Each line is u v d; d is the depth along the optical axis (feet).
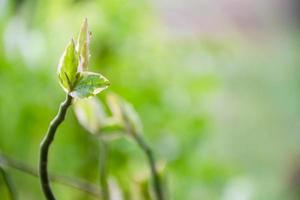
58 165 2.07
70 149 2.06
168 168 2.17
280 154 5.55
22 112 2.05
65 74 1.15
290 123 5.95
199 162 2.24
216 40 2.58
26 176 2.00
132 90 2.21
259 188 3.55
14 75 2.03
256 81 5.97
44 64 2.08
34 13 2.19
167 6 3.06
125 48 2.28
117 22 2.27
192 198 2.20
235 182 2.27
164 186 1.54
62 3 2.23
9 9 2.08
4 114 2.02
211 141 2.43
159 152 2.18
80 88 1.15
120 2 2.28
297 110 6.05
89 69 2.19
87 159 2.07
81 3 2.26
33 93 2.06
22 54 2.05
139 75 2.27
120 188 1.56
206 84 2.42
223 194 2.24
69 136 2.06
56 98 2.09
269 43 7.29
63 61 1.16
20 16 2.16
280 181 5.31
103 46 2.23
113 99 1.51
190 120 2.28
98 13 2.23
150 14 2.45
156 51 2.35
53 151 2.06
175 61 2.39
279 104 6.06
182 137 2.23
